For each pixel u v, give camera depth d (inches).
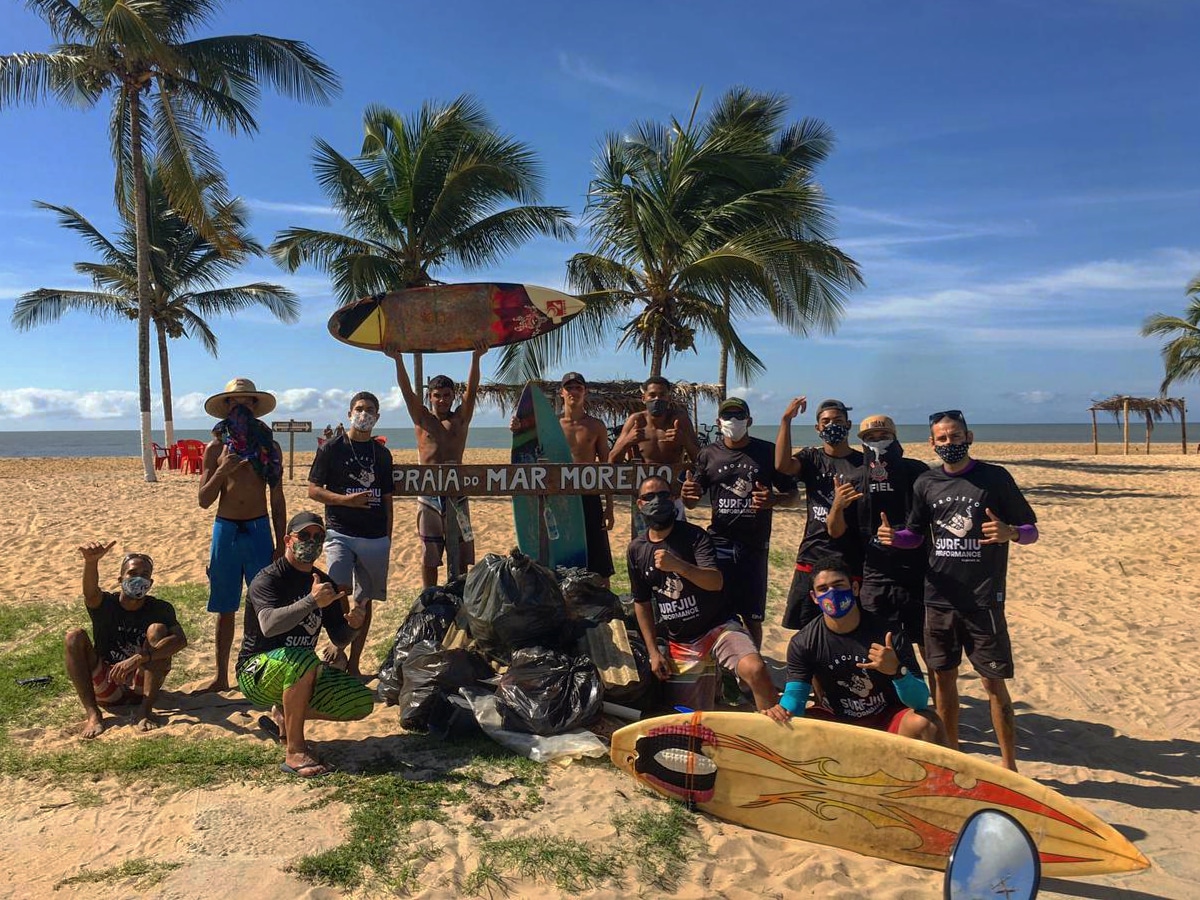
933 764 141.0
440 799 149.9
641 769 156.7
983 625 160.2
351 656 222.7
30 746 176.7
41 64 616.7
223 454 207.0
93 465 1273.4
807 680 161.8
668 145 671.1
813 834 145.3
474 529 478.3
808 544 193.2
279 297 1101.1
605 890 122.6
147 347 749.3
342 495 210.4
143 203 717.9
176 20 657.0
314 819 142.2
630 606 222.8
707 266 577.0
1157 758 184.7
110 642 193.6
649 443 240.8
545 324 262.7
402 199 698.8
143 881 121.5
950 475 164.4
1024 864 93.6
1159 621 304.7
